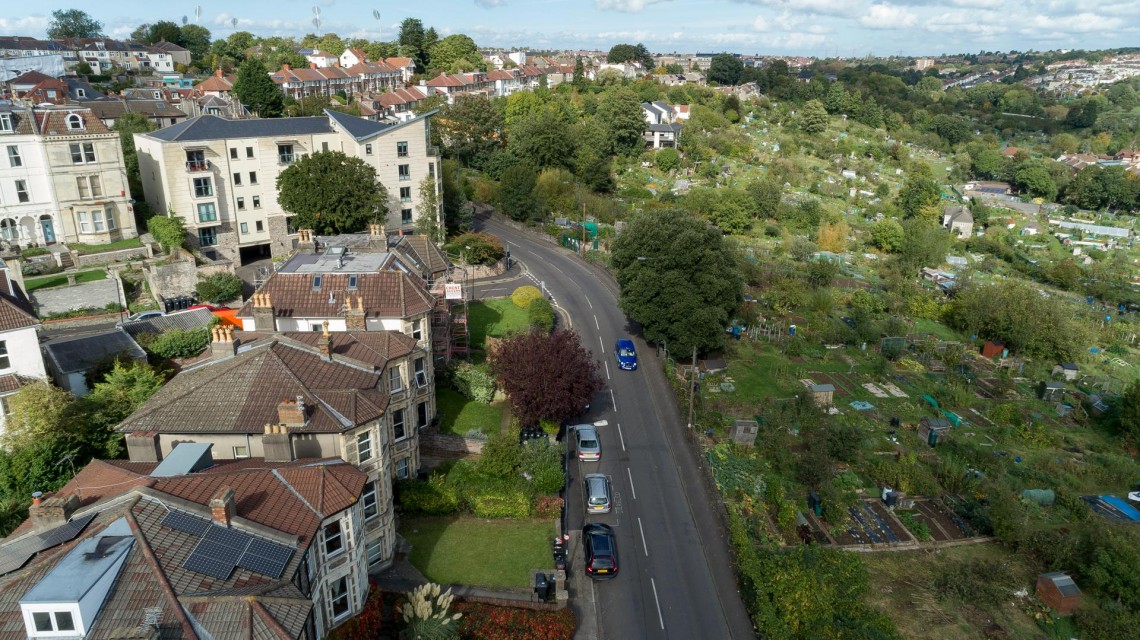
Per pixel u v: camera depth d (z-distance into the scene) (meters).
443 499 42.69
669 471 51.69
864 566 43.50
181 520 24.30
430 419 50.50
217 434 33.09
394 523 39.44
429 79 199.62
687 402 60.91
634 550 42.91
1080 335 84.81
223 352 38.56
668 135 168.88
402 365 42.81
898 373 74.25
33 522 24.30
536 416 50.72
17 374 42.94
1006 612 41.03
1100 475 56.69
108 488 26.27
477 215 116.00
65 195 71.69
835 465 55.12
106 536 22.94
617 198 132.75
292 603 22.42
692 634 36.56
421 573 37.78
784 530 45.81
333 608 29.84
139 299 67.25
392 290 47.72
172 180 76.44
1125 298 106.75
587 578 40.12
